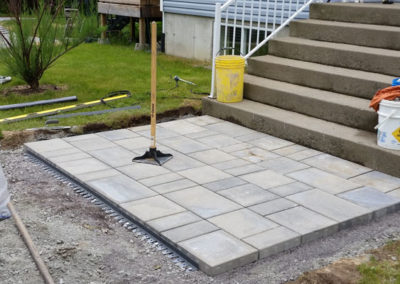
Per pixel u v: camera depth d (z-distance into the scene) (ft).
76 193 16.08
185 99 26.07
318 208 14.44
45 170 17.95
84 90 27.73
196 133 21.01
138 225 13.87
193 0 36.78
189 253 12.10
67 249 12.75
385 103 16.51
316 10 25.45
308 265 12.12
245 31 34.99
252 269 11.93
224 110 22.68
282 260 12.32
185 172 16.97
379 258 12.35
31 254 12.39
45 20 26.20
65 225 13.97
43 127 21.54
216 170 17.16
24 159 19.06
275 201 14.85
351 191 15.60
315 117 20.53
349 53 21.61
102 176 16.58
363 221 14.19
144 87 28.50
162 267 12.07
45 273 11.39
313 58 23.13
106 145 19.54
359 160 17.67
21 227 13.24
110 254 12.60
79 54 39.52
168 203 14.66
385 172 16.94
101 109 24.32
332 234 13.57
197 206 14.49
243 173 16.92
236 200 14.90
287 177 16.62
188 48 38.70
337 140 18.24
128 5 42.45
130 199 14.89
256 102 22.95
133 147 19.33
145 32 43.75
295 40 24.43
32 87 27.53
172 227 13.26
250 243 12.49
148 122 23.44
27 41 26.05
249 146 19.52
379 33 21.77
